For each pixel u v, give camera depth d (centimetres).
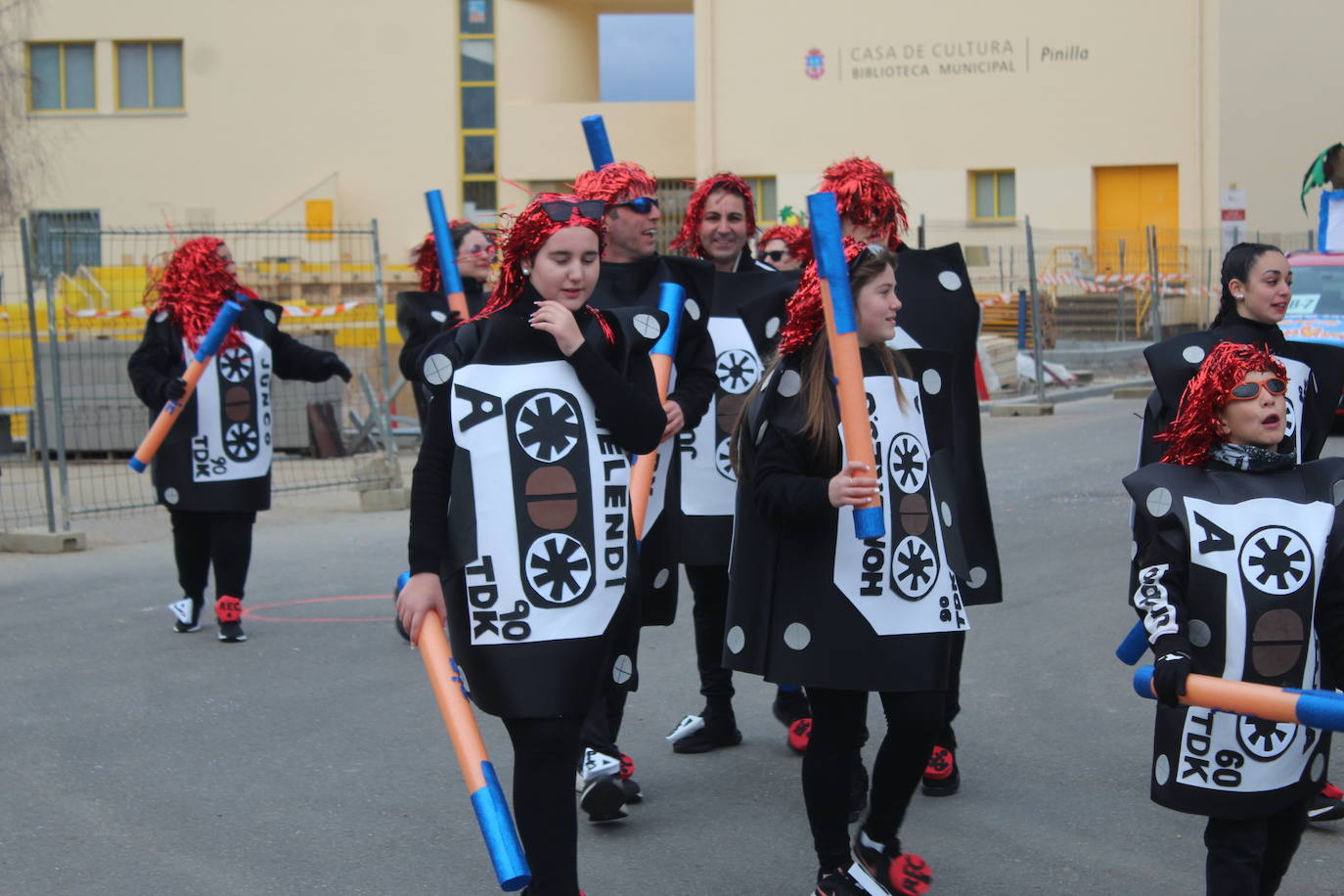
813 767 388
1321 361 479
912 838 461
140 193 3181
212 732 585
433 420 356
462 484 351
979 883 425
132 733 585
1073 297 2556
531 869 346
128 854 457
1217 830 354
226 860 452
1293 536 344
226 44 3158
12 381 1616
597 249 356
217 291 739
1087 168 2834
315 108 3161
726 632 406
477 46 3147
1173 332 2531
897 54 2914
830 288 362
